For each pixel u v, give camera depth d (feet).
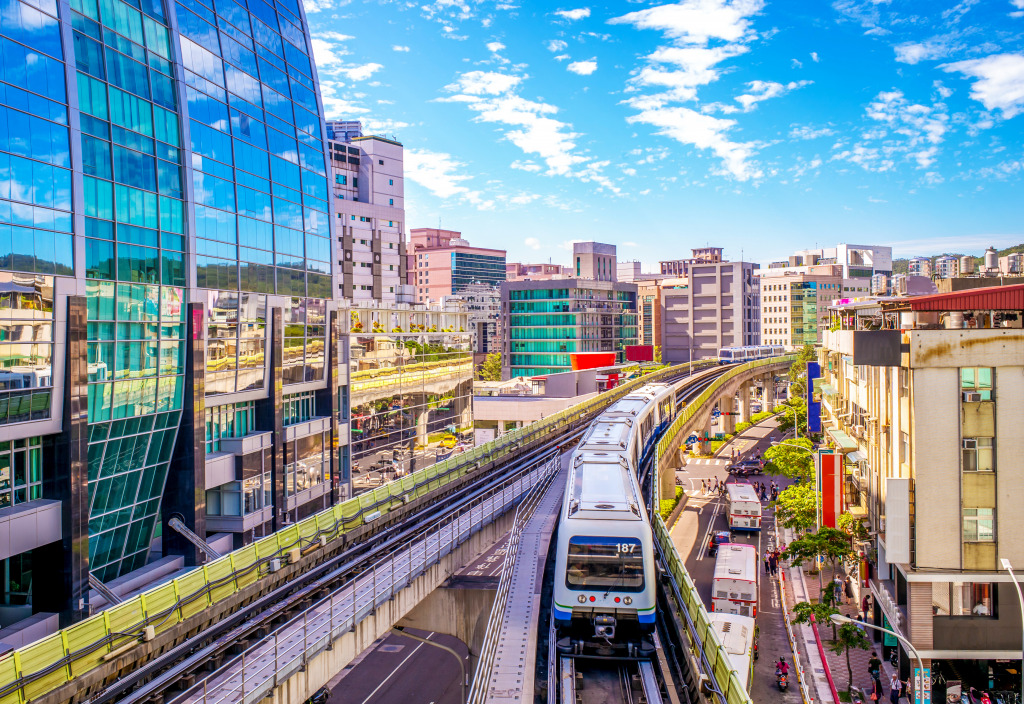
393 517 134.51
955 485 112.88
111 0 109.70
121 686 72.69
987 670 115.44
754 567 159.12
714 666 74.54
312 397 169.27
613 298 568.41
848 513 152.15
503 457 190.29
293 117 164.55
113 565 111.04
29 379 91.81
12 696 62.75
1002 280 143.84
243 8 148.56
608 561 89.61
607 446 132.16
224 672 78.38
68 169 99.19
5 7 90.63
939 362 113.09
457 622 118.93
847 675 130.72
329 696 138.51
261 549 100.37
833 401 191.42
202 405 125.70
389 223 404.77
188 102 126.72
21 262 91.40
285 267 156.76
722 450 357.20
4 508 90.53
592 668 82.84
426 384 216.54
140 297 113.19
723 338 652.48
